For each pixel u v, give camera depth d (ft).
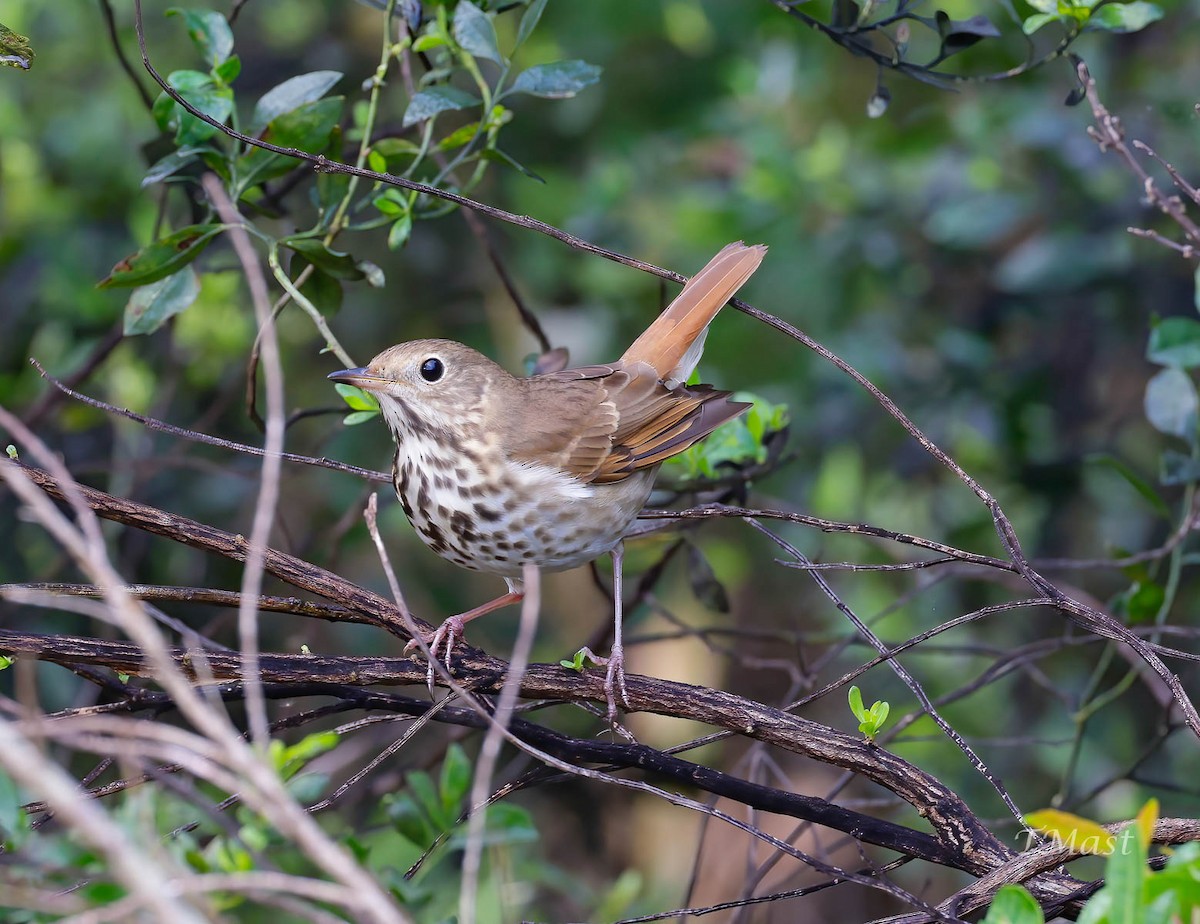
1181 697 21.44
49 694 35.76
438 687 23.80
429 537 26.53
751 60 49.47
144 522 21.67
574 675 22.93
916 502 46.11
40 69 43.39
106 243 41.29
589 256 46.75
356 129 31.50
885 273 45.21
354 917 16.63
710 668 51.55
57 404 34.35
